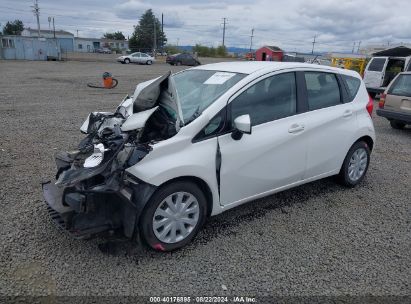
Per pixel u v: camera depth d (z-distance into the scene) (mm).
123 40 115625
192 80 4406
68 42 92250
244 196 3916
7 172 5250
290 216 4262
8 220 3863
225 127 3625
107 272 3102
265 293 2951
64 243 3482
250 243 3646
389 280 3174
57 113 10070
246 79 3883
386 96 9383
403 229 4086
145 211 3223
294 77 4320
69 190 3186
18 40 41938
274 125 4016
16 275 3010
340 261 3422
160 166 3219
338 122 4688
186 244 3549
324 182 5395
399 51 21219
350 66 26859
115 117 4160
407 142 8273
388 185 5402
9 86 16484
